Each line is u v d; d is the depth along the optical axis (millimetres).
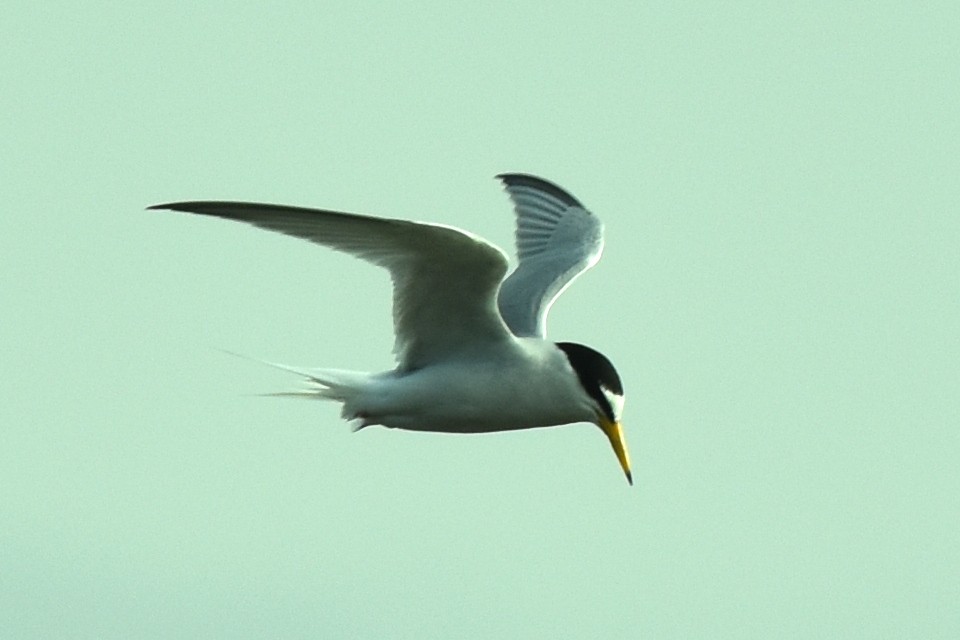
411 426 13680
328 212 10984
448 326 13156
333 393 13586
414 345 13359
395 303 12961
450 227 11586
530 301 15492
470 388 13406
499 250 12031
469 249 12008
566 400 13711
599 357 13883
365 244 11992
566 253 16484
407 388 13406
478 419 13617
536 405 13633
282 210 10922
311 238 11688
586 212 17125
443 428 13719
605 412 13805
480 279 12484
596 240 16672
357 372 13609
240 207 10844
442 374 13398
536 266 16219
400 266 12461
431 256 12250
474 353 13383
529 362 13500
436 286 12688
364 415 13586
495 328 13164
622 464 13734
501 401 13516
